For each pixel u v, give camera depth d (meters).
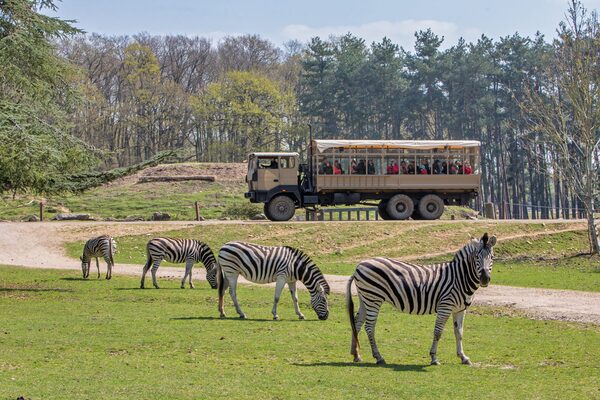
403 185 44.53
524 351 15.83
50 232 42.41
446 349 16.09
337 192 44.72
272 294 25.58
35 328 18.41
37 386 12.43
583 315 20.92
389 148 44.41
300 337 17.30
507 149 92.88
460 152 44.94
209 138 96.06
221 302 20.50
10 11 27.03
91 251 30.12
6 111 25.23
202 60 109.44
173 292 25.92
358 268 14.49
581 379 13.14
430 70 94.56
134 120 91.12
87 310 21.62
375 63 97.81
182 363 14.50
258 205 60.66
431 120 108.94
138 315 20.61
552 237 40.97
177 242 27.30
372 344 14.48
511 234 41.81
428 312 14.30
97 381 12.83
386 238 40.88
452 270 14.12
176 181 71.81
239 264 20.14
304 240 40.75
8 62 26.06
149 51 94.12
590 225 37.41
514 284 28.33
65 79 29.03
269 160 44.75
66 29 27.97
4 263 35.84
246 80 89.00
